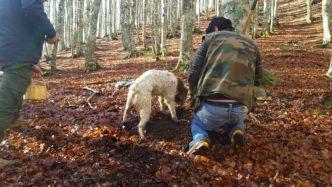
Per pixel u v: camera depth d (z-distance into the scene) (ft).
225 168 7.47
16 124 9.14
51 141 8.98
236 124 7.82
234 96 7.25
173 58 27.07
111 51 44.34
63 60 40.52
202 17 64.54
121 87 13.87
